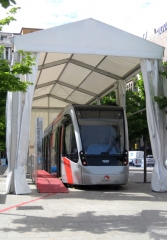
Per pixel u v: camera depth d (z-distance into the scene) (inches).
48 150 921.5
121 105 745.6
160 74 589.0
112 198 494.0
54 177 718.5
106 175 584.1
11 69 498.9
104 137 609.6
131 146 2428.6
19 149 536.4
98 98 943.0
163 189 571.8
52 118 1105.4
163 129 592.1
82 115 619.8
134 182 778.2
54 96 1012.5
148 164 1945.1
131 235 283.0
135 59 619.2
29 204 435.2
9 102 551.5
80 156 590.2
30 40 546.6
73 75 770.8
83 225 318.7
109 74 730.2
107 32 571.5
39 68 691.4
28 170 915.4
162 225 319.9
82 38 563.2
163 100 571.5
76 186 639.8
